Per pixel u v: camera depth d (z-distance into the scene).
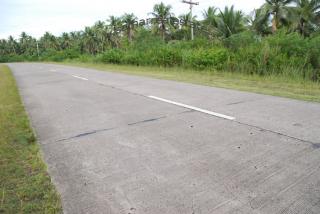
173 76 12.95
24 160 3.56
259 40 15.21
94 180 2.98
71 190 2.80
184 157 3.42
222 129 4.41
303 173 2.86
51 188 2.85
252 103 6.20
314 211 2.25
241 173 2.93
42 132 4.82
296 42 12.38
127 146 3.90
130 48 28.69
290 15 26.20
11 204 2.57
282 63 11.80
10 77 17.30
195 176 2.93
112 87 10.02
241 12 26.33
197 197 2.55
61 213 2.43
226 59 15.09
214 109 5.76
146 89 9.08
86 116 5.79
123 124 5.02
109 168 3.24
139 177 2.98
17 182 2.99
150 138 4.18
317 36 12.40
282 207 2.33
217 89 8.45
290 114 5.11
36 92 9.88
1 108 7.02
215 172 2.99
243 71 13.37
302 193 2.51
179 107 6.12
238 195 2.54
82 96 8.42
